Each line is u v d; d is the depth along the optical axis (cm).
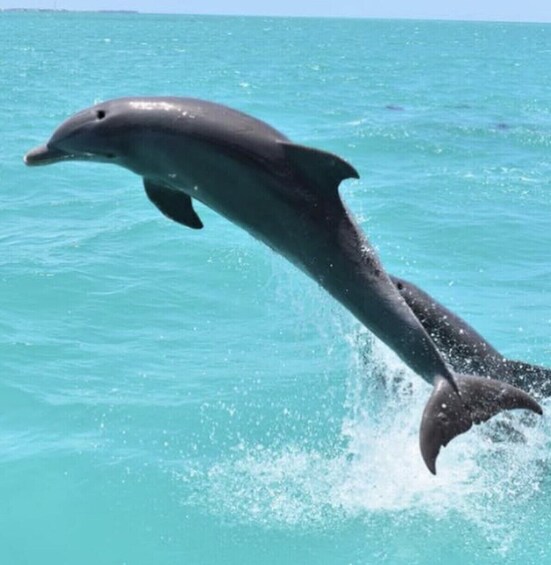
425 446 702
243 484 909
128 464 932
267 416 1035
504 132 3097
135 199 1950
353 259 751
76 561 800
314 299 1237
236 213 754
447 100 4259
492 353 924
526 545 817
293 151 725
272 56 8325
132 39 12562
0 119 3219
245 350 1197
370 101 4144
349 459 952
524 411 930
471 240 1709
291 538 829
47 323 1261
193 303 1348
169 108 744
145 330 1253
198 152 732
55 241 1627
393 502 881
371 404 972
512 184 2238
